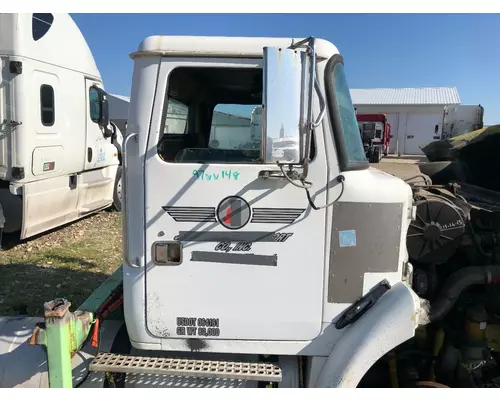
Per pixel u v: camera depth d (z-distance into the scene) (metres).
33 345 2.21
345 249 2.28
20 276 5.77
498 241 3.04
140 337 2.32
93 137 8.20
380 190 2.29
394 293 2.27
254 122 2.50
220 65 2.22
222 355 2.40
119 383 2.32
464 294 3.09
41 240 7.43
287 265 2.26
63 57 7.06
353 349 2.18
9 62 5.92
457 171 4.08
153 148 2.21
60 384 2.08
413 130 35.91
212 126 2.57
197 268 2.26
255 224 2.23
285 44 2.21
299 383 2.32
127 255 2.27
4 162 6.11
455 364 2.95
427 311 2.71
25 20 6.04
